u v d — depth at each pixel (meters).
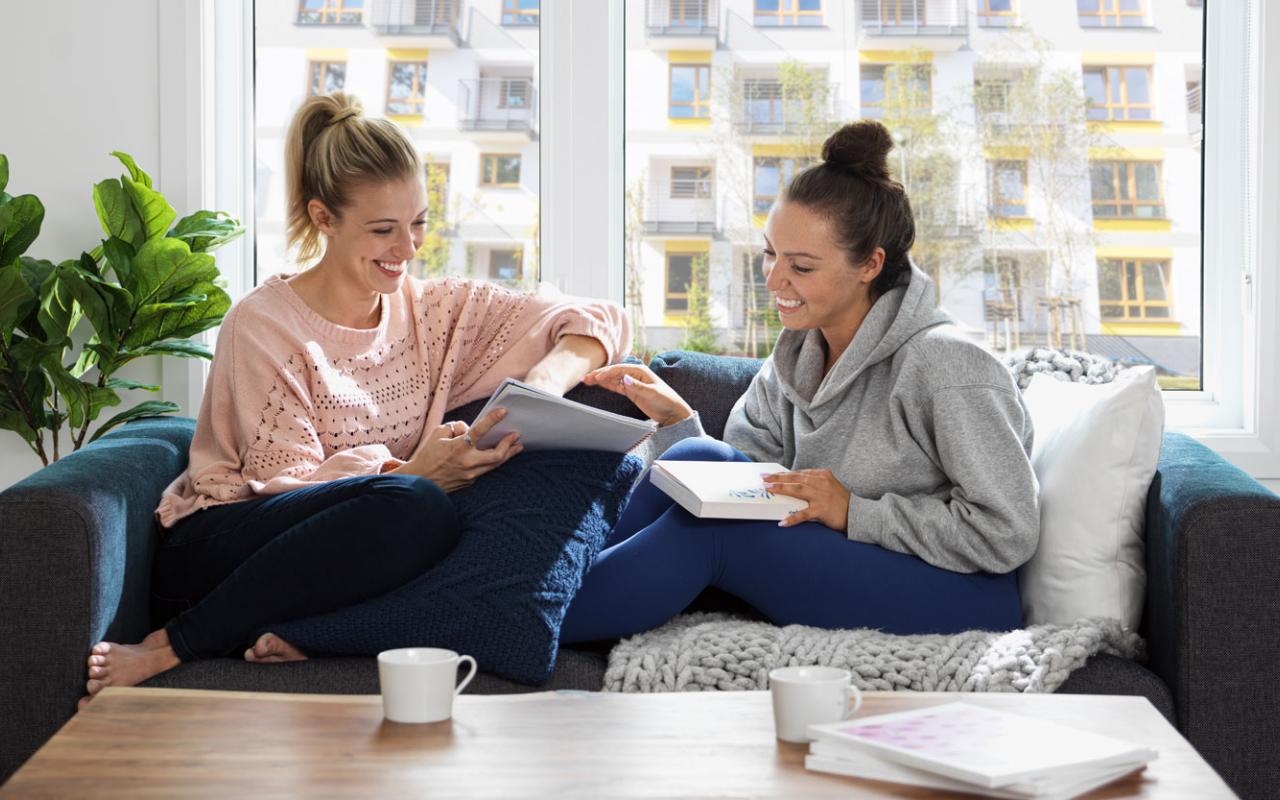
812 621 1.92
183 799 1.07
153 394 2.89
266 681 1.70
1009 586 1.94
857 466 2.02
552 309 2.32
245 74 3.00
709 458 2.10
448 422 2.26
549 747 1.22
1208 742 1.76
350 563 1.74
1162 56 2.98
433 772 1.15
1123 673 1.78
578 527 1.84
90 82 2.89
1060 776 1.08
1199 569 1.76
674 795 1.09
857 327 2.11
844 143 2.06
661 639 1.84
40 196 2.88
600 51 2.95
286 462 2.00
